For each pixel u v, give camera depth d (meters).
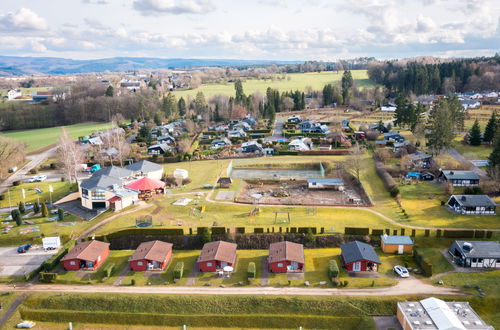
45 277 75.81
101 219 98.38
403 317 61.38
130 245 89.31
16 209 103.88
